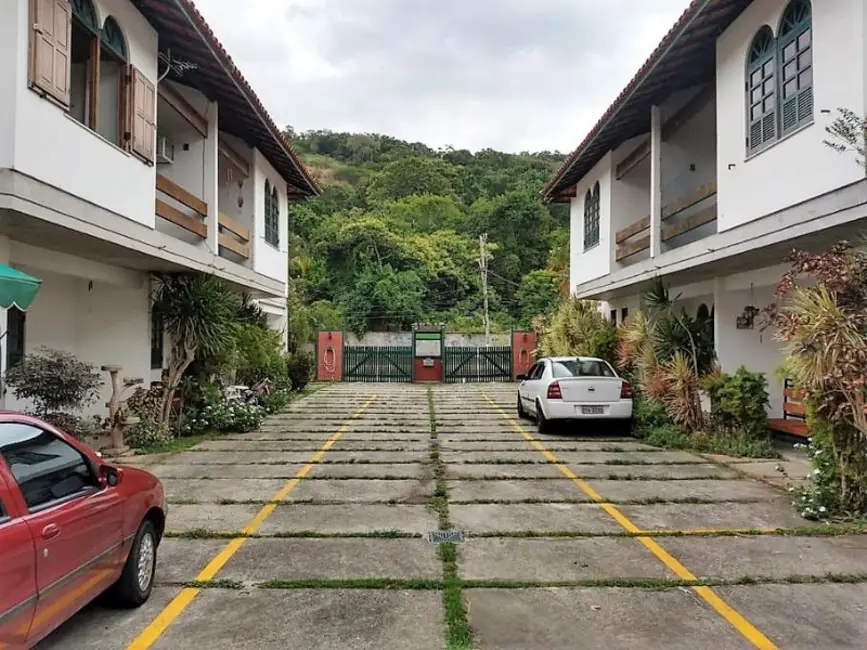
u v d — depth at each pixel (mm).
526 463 9375
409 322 38750
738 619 4156
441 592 4594
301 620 4133
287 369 20109
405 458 9766
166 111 12297
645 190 16375
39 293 10969
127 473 4641
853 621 4129
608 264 16500
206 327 11555
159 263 10945
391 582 4746
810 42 8320
